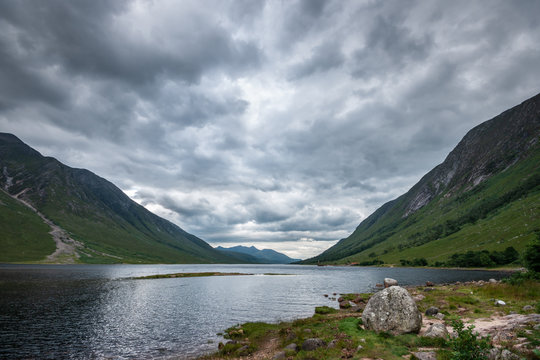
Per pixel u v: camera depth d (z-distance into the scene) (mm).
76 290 74500
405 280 101688
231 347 26125
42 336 32969
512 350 13484
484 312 27141
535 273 42281
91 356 26531
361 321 26688
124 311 47812
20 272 135250
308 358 18750
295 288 84375
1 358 26078
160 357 25891
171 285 95250
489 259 161750
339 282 105000
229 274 165625
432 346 18203
